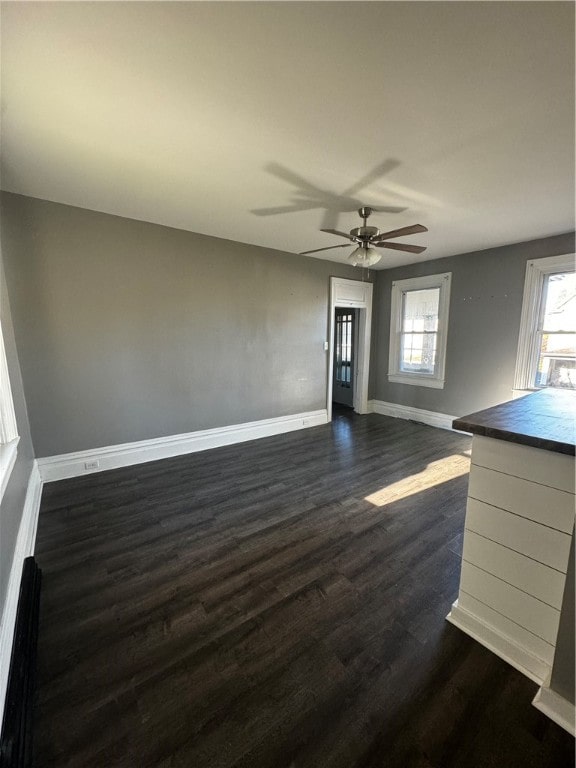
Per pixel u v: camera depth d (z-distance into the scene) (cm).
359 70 147
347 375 661
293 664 146
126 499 291
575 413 167
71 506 279
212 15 121
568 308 385
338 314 670
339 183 255
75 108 171
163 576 200
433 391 523
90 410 335
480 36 129
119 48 135
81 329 321
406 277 539
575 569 121
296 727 122
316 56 139
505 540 145
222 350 417
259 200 289
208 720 124
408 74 149
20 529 197
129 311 346
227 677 140
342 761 112
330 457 391
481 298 453
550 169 234
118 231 331
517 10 119
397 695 133
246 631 162
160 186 262
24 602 160
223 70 147
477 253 452
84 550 224
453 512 269
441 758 112
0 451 169
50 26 125
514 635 145
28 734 114
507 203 292
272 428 477
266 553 221
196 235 381
